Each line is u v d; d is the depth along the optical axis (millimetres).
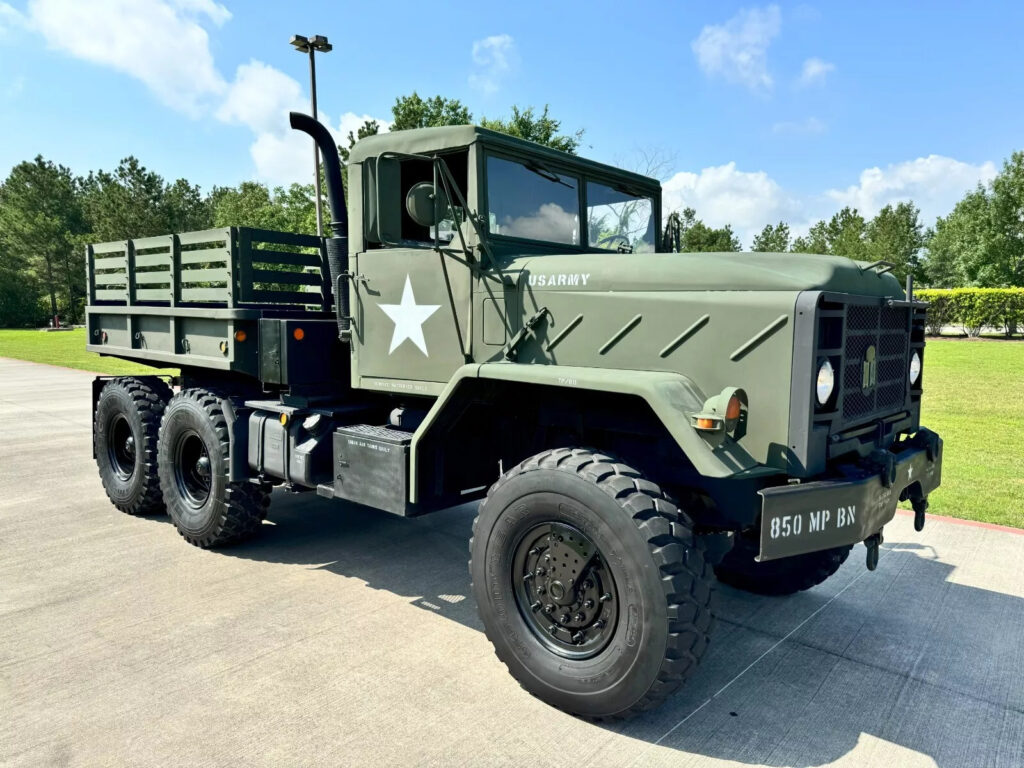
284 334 4020
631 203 4227
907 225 47344
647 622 2381
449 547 4578
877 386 3023
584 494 2516
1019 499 5637
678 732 2555
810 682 2926
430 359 3469
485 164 3250
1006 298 28594
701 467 2342
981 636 3354
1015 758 2428
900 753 2449
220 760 2330
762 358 2570
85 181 69812
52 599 3633
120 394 5168
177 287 4754
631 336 2881
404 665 3004
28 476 6359
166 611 3508
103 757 2336
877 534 2895
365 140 3633
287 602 3648
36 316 50844
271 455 4059
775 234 59312
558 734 2525
